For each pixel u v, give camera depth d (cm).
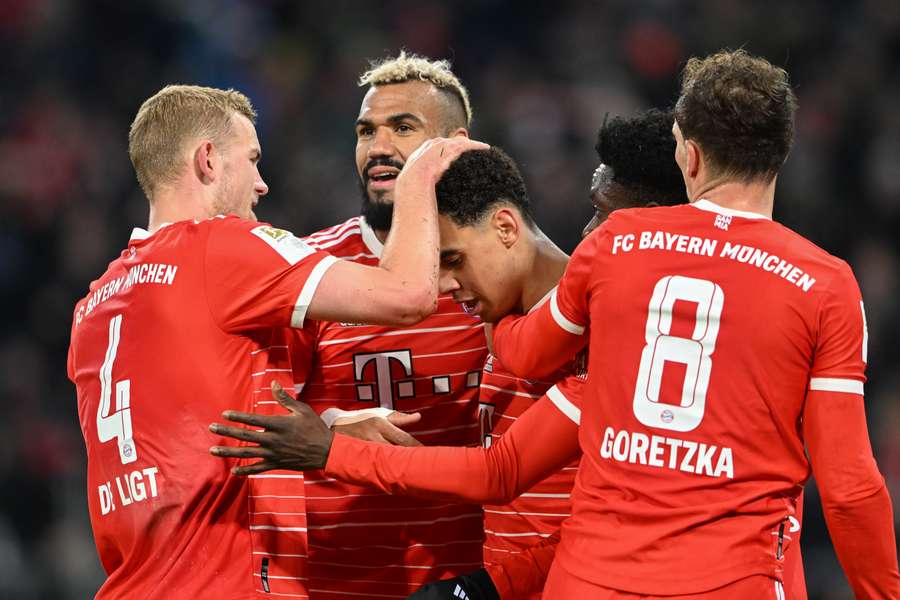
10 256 3922
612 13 4791
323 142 4256
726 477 964
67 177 4181
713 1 4809
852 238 4141
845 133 4478
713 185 1032
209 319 1114
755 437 966
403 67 1373
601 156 1278
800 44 4712
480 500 1105
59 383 3738
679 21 4794
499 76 4622
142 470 1115
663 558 966
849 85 4631
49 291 3888
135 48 4612
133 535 1123
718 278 982
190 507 1104
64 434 3609
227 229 1130
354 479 1107
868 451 973
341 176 4066
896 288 3972
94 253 3950
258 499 1127
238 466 1110
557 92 4512
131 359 1130
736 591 949
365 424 1188
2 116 4350
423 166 1155
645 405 988
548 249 1198
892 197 4262
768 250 983
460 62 4709
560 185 3950
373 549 1352
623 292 1008
